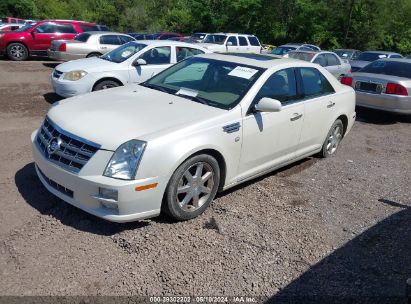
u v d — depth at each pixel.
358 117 9.78
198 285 3.15
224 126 4.11
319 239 3.93
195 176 3.95
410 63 9.54
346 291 3.22
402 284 3.34
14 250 3.38
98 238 3.62
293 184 5.23
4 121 7.38
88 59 9.44
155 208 3.68
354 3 43.69
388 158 6.74
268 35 45.31
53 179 3.78
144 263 3.35
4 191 4.35
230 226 4.02
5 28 23.14
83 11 58.97
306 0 44.34
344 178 5.60
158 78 5.31
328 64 14.12
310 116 5.38
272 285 3.23
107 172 3.47
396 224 4.35
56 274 3.14
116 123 3.80
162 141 3.60
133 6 58.78
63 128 3.81
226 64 5.00
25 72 13.65
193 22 48.00
